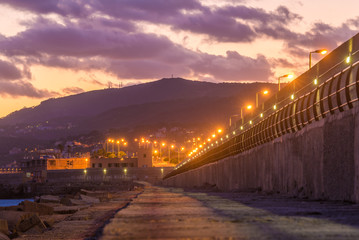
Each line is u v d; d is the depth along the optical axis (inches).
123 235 399.5
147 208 742.5
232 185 2506.2
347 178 896.9
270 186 1667.1
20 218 1056.8
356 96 869.8
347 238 354.3
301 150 1256.8
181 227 448.8
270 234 380.2
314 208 679.7
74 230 848.9
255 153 1955.0
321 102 1072.2
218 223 476.4
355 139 861.2
